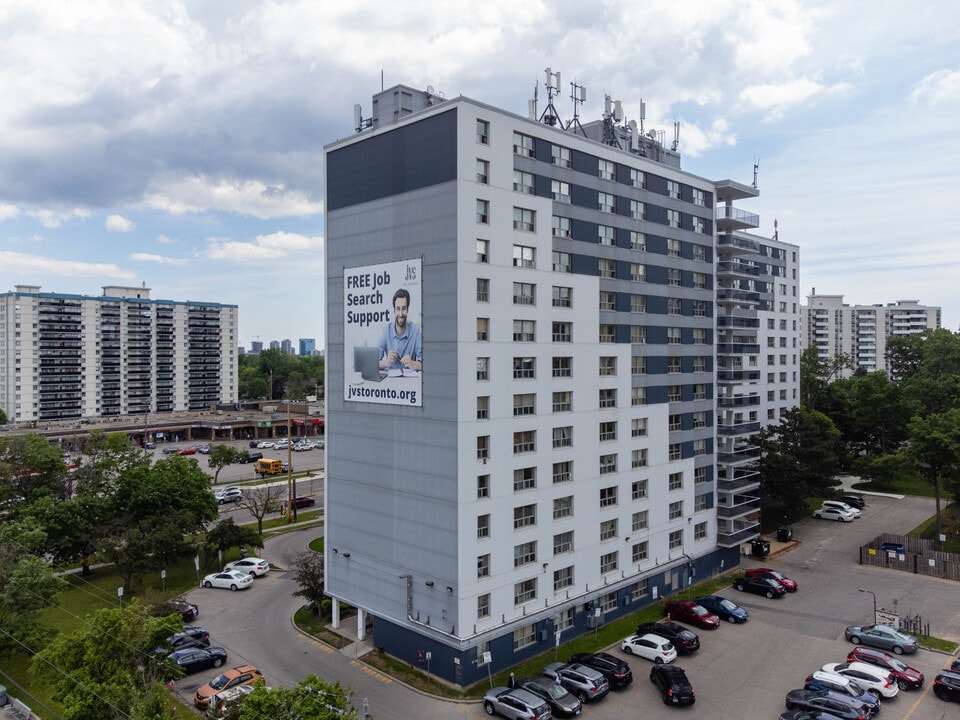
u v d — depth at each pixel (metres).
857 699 34.72
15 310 132.50
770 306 87.88
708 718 34.62
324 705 25.73
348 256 44.91
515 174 42.03
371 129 43.03
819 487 69.06
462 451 37.94
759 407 85.06
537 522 42.56
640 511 50.72
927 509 79.06
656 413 52.56
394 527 41.78
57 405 137.62
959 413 66.31
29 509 54.72
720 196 62.84
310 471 104.62
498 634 39.38
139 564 51.88
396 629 41.50
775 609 50.00
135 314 147.62
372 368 43.12
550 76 51.84
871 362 186.75
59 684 30.09
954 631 45.50
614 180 49.84
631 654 42.31
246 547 64.56
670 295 54.84
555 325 44.72
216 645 44.00
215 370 161.12
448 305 38.44
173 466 61.62
